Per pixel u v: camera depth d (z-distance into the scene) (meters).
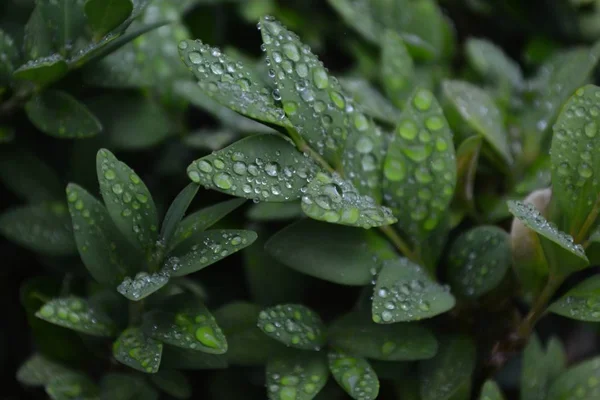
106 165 0.43
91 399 0.44
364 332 0.44
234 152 0.43
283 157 0.43
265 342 0.45
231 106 0.42
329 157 0.44
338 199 0.43
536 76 0.52
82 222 0.43
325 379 0.43
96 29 0.45
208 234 0.43
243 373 0.46
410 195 0.44
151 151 0.49
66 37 0.46
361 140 0.45
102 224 0.43
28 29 0.46
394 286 0.43
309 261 0.43
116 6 0.44
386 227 0.44
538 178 0.47
